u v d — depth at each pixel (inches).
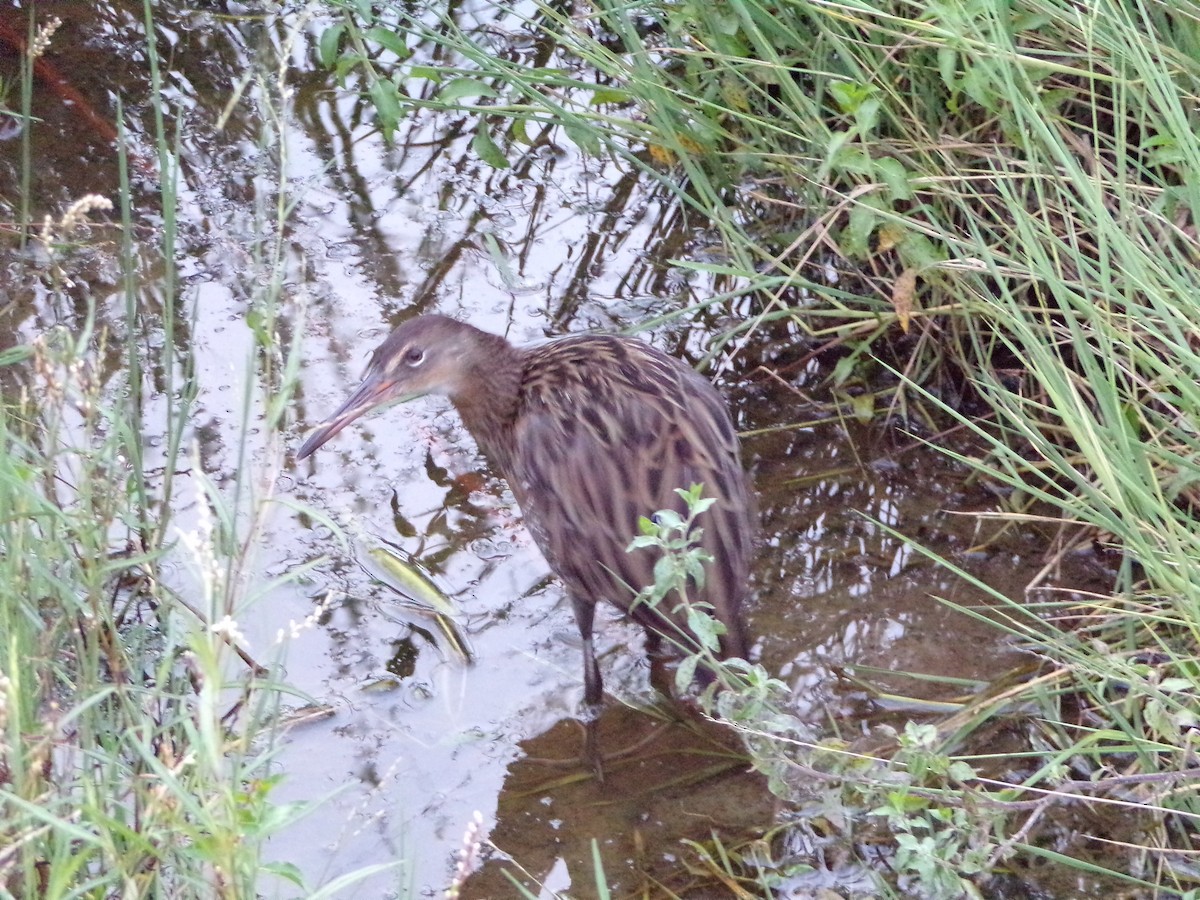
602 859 140.3
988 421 178.9
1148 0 162.7
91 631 129.2
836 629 163.5
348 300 205.6
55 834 112.3
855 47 174.9
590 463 156.2
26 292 199.6
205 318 200.1
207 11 249.8
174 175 161.5
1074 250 149.2
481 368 171.6
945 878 126.5
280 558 171.2
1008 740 148.8
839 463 182.1
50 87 232.2
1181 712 130.6
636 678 160.1
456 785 147.8
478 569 172.6
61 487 168.2
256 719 125.8
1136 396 155.5
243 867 105.8
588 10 224.1
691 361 196.2
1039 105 154.8
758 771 147.4
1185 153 143.7
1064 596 162.9
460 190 224.8
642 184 225.1
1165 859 133.6
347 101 236.7
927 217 177.0
